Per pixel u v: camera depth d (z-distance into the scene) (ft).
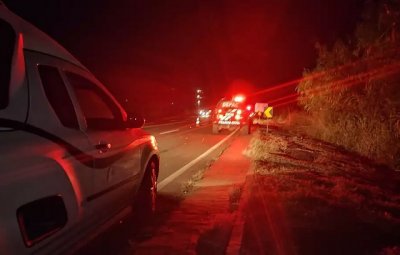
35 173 11.78
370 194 31.17
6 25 12.42
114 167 18.03
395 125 53.21
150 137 24.29
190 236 21.83
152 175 24.26
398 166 53.47
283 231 20.81
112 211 18.66
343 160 51.34
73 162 14.21
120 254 19.36
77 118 15.81
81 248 15.21
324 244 19.13
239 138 77.97
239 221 22.29
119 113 20.17
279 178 34.01
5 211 10.36
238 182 34.94
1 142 11.16
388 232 20.90
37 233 11.69
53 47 15.56
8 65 12.14
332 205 25.11
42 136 13.08
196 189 33.37
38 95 13.44
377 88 55.93
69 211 13.52
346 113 69.21
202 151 58.34
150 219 23.98
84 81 17.69
